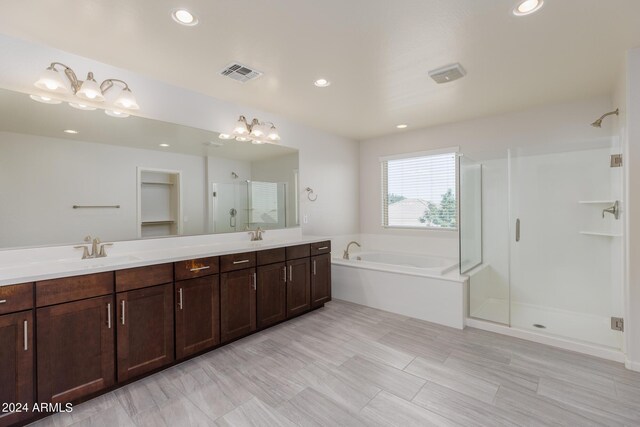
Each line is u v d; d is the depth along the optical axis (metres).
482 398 1.82
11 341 1.54
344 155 4.68
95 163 2.28
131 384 1.99
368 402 1.79
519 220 3.23
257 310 2.78
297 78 2.57
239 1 1.59
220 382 2.02
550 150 3.02
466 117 3.70
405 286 3.28
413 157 4.33
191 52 2.14
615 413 1.68
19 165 1.97
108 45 2.04
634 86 2.08
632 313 2.12
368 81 2.64
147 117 2.54
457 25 1.83
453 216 4.02
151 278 2.06
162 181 2.65
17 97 1.97
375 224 4.78
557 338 2.52
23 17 1.71
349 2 1.61
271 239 3.50
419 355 2.38
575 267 3.00
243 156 3.27
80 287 1.76
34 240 2.02
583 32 1.90
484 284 3.35
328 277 3.61
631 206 2.10
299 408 1.75
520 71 2.46
